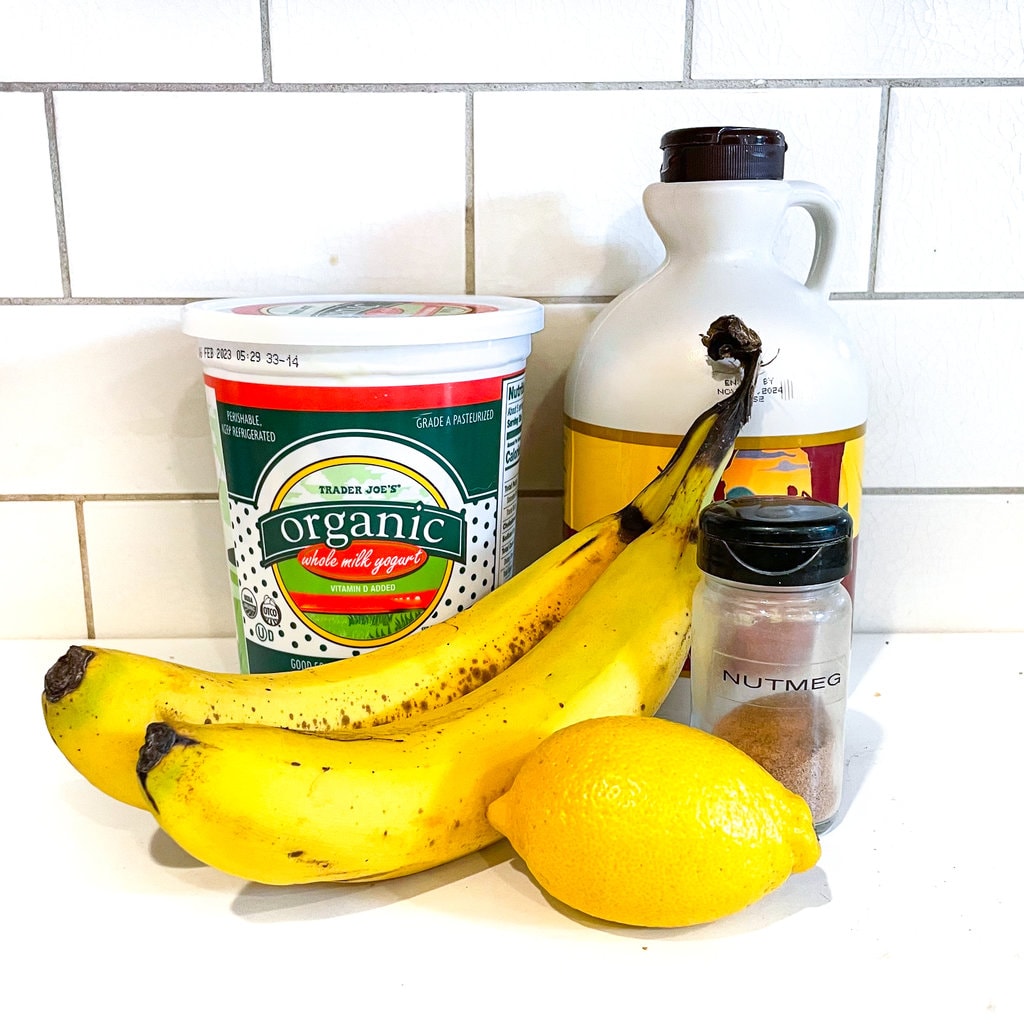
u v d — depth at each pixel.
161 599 0.69
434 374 0.49
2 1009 0.36
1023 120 0.62
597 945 0.39
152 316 0.64
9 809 0.48
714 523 0.43
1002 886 0.43
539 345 0.65
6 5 0.59
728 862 0.37
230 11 0.60
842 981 0.37
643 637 0.46
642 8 0.60
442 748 0.41
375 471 0.49
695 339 0.52
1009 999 0.36
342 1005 0.36
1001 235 0.64
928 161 0.63
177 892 0.42
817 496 0.53
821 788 0.46
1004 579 0.69
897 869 0.44
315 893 0.42
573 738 0.39
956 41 0.61
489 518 0.53
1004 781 0.51
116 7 0.59
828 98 0.62
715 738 0.41
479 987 0.37
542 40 0.60
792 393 0.51
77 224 0.62
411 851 0.40
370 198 0.63
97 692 0.41
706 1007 0.36
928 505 0.68
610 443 0.54
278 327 0.47
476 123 0.62
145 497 0.67
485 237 0.63
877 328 0.65
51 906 0.41
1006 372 0.66
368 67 0.61
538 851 0.39
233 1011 0.36
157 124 0.61
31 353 0.64
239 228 0.63
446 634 0.49
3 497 0.67
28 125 0.61
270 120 0.61
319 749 0.39
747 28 0.61
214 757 0.36
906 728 0.56
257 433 0.49
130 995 0.37
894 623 0.70
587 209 0.63
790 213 0.63
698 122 0.62
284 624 0.52
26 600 0.68
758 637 0.44
